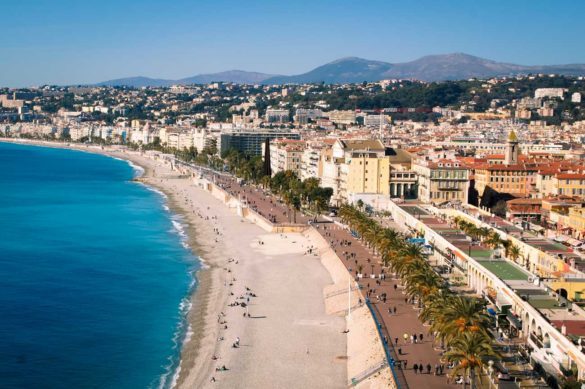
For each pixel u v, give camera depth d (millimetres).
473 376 141875
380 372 168250
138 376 184375
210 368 187500
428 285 196625
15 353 199000
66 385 178125
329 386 174500
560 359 151125
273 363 190000
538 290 191625
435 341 181500
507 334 183875
